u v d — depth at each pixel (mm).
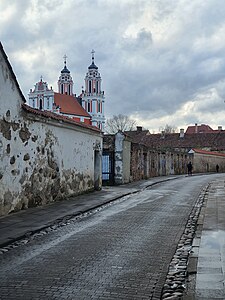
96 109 112188
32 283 6082
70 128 17984
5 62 12367
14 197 13172
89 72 112625
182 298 5434
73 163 18562
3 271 6711
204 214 13008
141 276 6469
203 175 45500
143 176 34656
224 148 72750
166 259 7531
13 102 13000
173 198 18562
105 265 7078
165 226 11055
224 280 6168
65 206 14953
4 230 10094
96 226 11086
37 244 8828
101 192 21078
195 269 6766
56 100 103438
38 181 14938
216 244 8703
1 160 12297
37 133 14812
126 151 29062
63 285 5996
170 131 99875
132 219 12273
